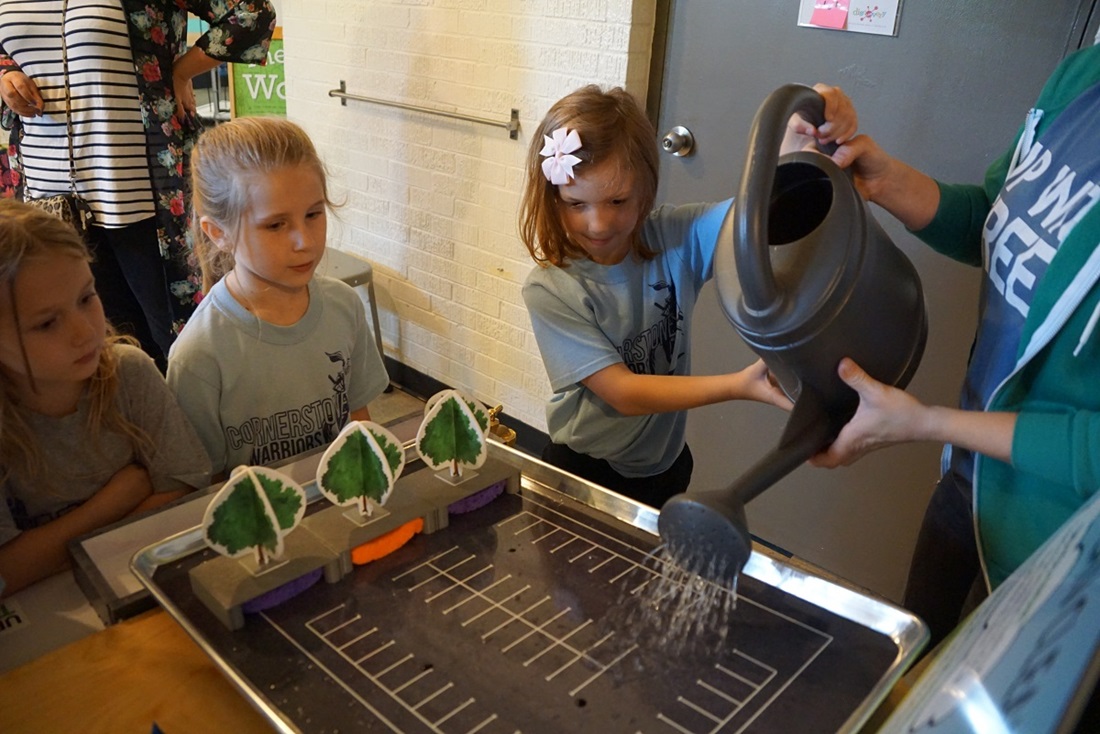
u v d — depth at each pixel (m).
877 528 1.64
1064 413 0.67
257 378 1.08
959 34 1.32
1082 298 0.65
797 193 0.70
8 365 0.79
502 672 0.58
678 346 1.15
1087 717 0.40
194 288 1.84
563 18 1.76
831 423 0.69
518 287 2.12
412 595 0.66
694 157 1.70
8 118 1.71
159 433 0.94
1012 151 0.86
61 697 0.57
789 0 1.48
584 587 0.68
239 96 2.72
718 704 0.56
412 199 2.34
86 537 0.73
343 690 0.57
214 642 0.61
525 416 2.26
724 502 0.55
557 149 0.94
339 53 2.38
